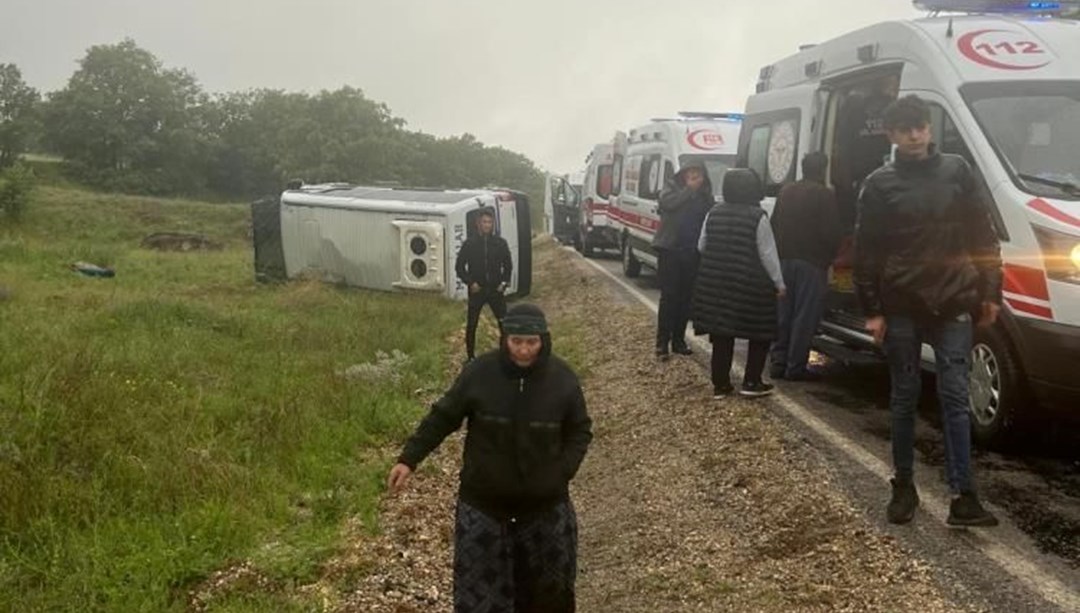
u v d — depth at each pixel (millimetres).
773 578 4973
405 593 5320
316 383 9375
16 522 5699
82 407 7570
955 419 5117
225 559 5527
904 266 5016
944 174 4988
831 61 9078
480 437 4098
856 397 8297
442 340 13234
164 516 5984
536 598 4203
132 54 91438
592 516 6574
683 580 5137
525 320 4023
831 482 6059
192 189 93812
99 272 21156
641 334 12172
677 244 10016
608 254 27797
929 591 4535
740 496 6176
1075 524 5305
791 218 8500
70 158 89625
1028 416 6332
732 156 16375
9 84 89188
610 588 5270
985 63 7133
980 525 5176
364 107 96500
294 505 6598
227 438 7684
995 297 5035
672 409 8430
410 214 17438
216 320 13469
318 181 91188
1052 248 5980
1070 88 6949
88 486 6281
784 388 8625
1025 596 4438
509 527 4129
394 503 6703
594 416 9039
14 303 14023
